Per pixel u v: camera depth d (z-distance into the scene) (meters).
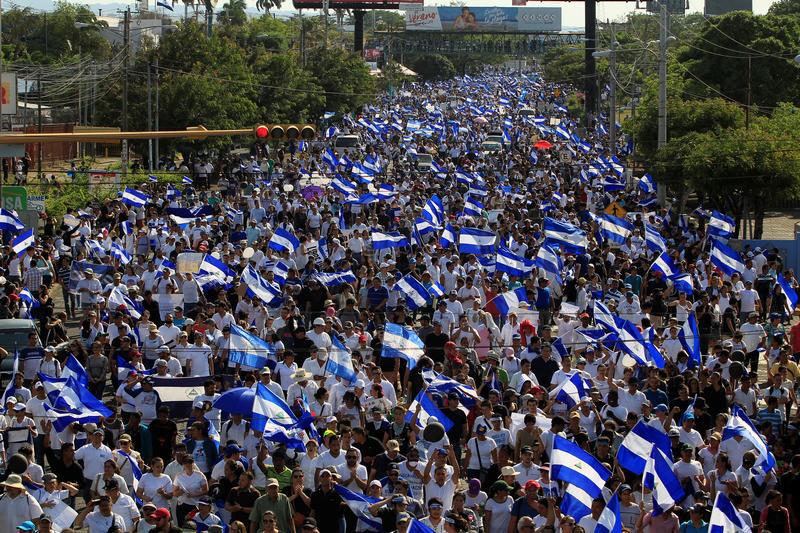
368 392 18.61
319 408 18.08
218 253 30.52
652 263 28.70
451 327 23.11
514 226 35.56
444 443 15.91
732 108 53.94
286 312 21.91
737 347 22.58
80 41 122.56
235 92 76.69
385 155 76.75
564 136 80.31
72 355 19.31
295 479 14.44
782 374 19.77
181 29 79.12
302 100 89.69
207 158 70.38
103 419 17.52
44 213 40.28
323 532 14.23
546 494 15.20
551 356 21.00
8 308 24.70
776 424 18.66
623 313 25.25
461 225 36.28
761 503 15.98
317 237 35.00
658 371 19.25
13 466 15.04
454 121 103.62
